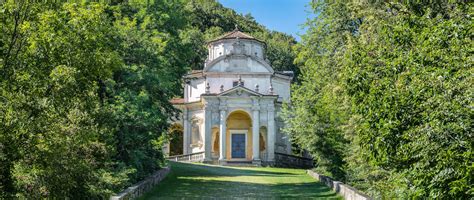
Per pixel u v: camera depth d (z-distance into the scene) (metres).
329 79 26.94
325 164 31.25
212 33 98.69
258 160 55.41
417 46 10.41
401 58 10.71
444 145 8.27
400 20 12.37
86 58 12.52
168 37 33.50
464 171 7.87
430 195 8.73
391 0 18.67
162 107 32.25
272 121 57.12
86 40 12.65
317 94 30.70
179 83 35.72
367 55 12.83
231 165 54.94
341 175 30.00
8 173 11.12
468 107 8.01
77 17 12.64
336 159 29.91
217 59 60.72
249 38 62.25
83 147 14.38
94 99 13.56
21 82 11.59
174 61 35.31
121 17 30.69
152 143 28.52
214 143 59.69
